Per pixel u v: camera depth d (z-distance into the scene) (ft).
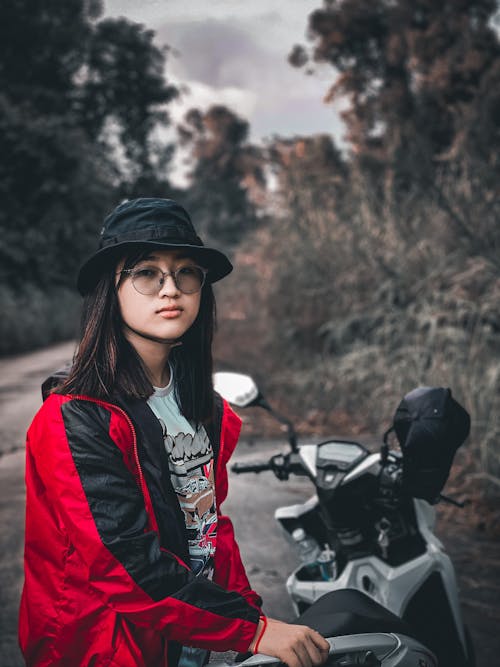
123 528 4.20
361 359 22.57
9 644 9.71
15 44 101.86
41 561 4.47
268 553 12.98
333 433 21.03
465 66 42.83
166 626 4.18
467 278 20.90
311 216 30.55
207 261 5.01
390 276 23.62
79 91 117.91
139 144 127.65
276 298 30.27
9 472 19.10
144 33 113.19
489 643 9.52
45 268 90.22
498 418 16.02
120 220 4.65
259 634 4.36
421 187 23.56
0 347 64.49
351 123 44.06
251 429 22.39
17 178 85.61
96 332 4.63
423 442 6.33
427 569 7.18
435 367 18.65
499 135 23.95
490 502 14.64
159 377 4.96
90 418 4.33
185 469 4.92
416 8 55.16
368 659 4.68
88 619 4.30
